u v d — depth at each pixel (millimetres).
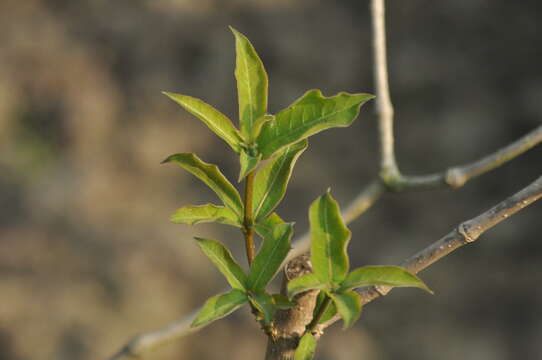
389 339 3438
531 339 3447
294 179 3832
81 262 3477
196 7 4398
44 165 3859
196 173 770
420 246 3721
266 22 4375
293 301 757
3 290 3336
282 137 749
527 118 4051
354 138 4055
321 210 743
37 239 3566
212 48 4262
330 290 742
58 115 4016
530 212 3799
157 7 4410
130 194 3754
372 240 3744
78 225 3615
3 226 3633
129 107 4090
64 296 3332
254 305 765
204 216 771
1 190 3746
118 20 4375
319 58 4281
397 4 4523
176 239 3566
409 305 3557
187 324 1079
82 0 4480
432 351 3400
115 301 3330
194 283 3469
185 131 4027
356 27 4457
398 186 989
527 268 3652
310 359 762
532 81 4188
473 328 3504
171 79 4184
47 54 4215
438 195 3902
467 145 4004
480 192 3902
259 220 773
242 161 745
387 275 741
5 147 3873
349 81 4246
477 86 4195
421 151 4023
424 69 4262
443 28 4426
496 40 4348
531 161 3965
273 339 776
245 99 756
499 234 3758
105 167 3832
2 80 4078
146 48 4273
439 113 4129
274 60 4250
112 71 4215
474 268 3684
